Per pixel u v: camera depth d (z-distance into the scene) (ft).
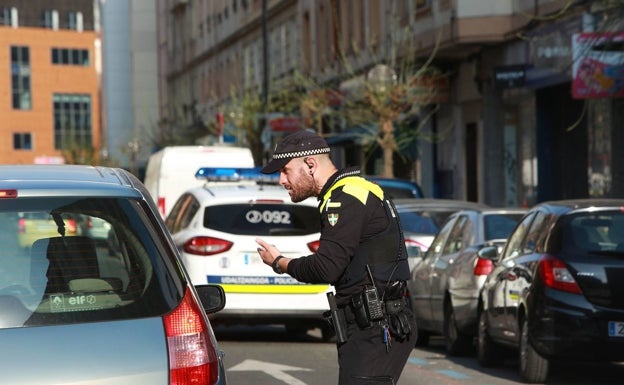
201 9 486.79
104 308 35.58
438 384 79.71
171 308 36.09
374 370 41.75
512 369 88.89
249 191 106.52
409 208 121.49
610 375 84.02
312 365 90.68
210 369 35.58
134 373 34.47
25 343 34.30
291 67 344.49
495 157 210.18
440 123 244.83
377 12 265.54
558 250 76.74
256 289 102.83
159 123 468.75
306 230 104.47
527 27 185.98
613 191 164.04
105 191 38.27
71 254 36.60
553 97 194.29
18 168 40.47
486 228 99.45
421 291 107.86
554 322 75.61
